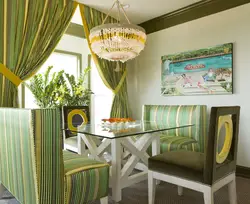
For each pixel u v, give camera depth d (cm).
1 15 248
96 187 161
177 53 352
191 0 319
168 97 366
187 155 180
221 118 149
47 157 133
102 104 433
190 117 298
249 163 280
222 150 161
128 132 187
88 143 242
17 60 259
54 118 135
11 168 162
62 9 302
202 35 324
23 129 136
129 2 323
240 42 287
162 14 366
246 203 197
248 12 281
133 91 421
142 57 406
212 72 311
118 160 199
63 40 385
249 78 278
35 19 275
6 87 251
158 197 209
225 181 162
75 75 404
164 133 325
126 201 202
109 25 223
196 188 152
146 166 238
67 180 145
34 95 325
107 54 243
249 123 279
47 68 332
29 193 140
